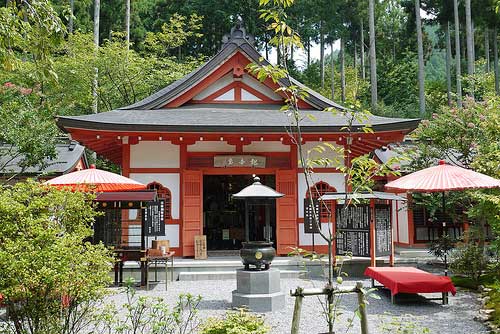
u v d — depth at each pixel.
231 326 4.45
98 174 10.15
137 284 10.37
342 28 37.62
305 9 37.41
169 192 12.63
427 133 13.15
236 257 12.52
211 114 12.97
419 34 27.77
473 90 20.48
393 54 44.16
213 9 32.31
